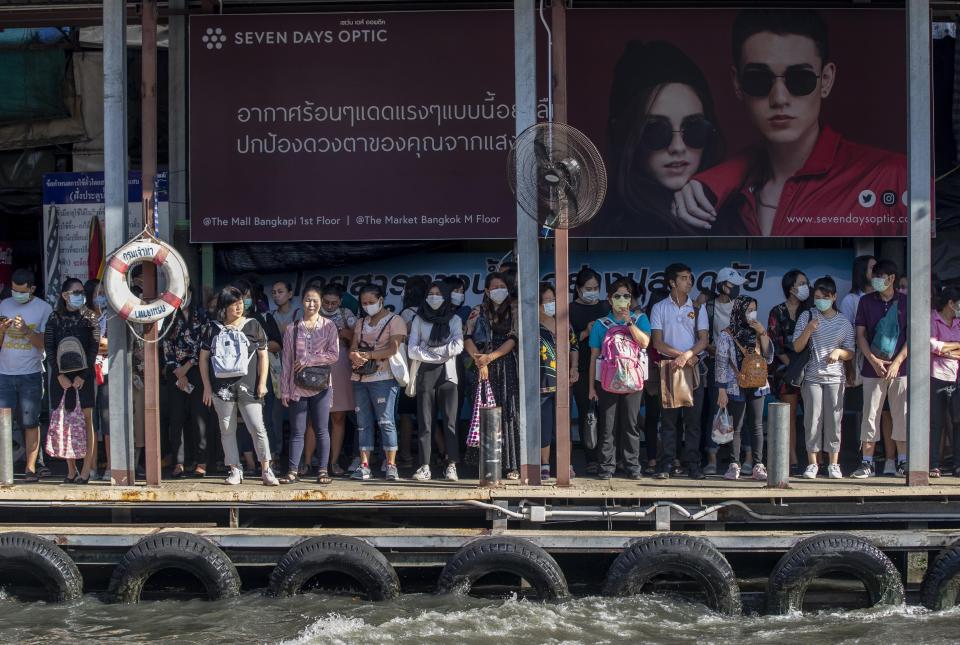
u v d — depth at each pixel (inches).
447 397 475.8
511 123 528.1
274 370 493.4
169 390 486.6
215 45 526.6
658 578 458.9
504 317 474.6
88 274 580.1
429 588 456.1
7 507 453.4
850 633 397.1
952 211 565.9
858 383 485.4
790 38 531.2
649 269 561.9
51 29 581.3
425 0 532.4
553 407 477.7
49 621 412.5
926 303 446.9
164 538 427.8
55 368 469.7
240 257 549.0
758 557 477.7
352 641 385.7
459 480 477.4
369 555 422.6
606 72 533.0
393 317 475.2
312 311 467.8
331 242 550.0
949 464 500.4
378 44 526.9
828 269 557.6
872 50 531.8
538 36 524.1
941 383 475.2
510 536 428.1
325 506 444.1
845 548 416.2
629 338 464.1
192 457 501.4
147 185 457.7
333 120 528.4
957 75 553.6
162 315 450.9
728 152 534.9
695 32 532.1
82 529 443.5
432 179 530.3
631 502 453.1
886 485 453.4
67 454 466.0
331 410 485.4
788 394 494.6
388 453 478.9
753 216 536.4
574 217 440.1
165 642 391.2
